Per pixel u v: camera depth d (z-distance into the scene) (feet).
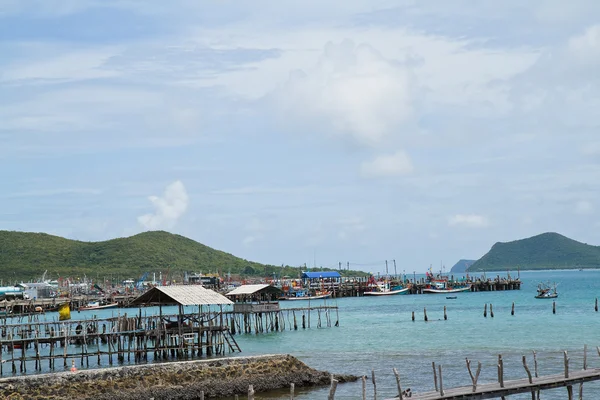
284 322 435.12
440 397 158.71
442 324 419.95
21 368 253.44
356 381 217.77
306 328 416.05
